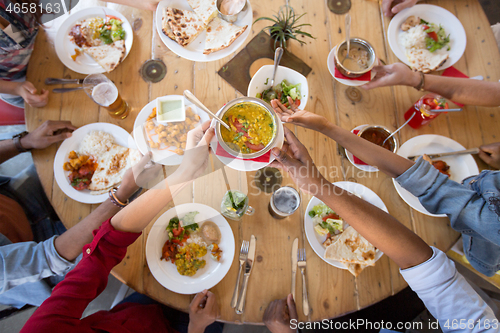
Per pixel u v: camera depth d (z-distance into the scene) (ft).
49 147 5.26
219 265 4.84
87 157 5.15
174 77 5.59
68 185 5.04
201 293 4.74
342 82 5.55
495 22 10.50
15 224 5.72
